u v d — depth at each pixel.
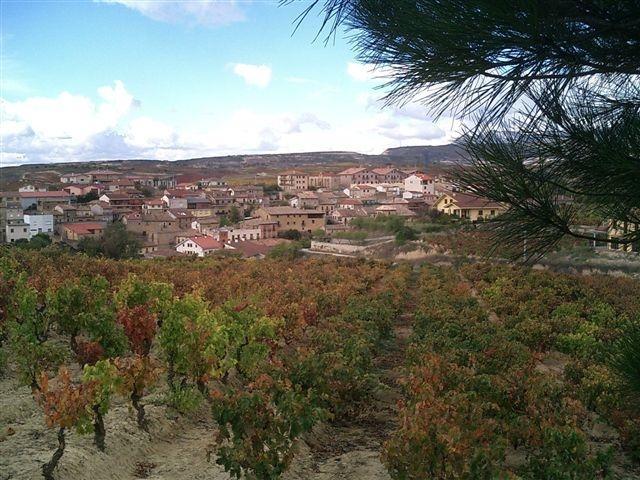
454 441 6.01
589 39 3.08
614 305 24.67
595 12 3.01
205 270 31.08
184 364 9.27
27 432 7.74
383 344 18.38
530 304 24.59
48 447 7.21
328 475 7.85
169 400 9.27
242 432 6.65
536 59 3.12
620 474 8.41
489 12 2.79
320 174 174.88
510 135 3.39
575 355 15.72
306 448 8.84
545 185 3.43
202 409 9.83
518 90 3.29
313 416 7.00
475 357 12.43
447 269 43.94
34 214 100.25
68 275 18.50
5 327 11.73
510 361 13.16
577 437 6.97
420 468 6.11
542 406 9.05
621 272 36.75
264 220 102.06
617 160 3.11
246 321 12.02
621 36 3.09
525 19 2.82
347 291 25.70
